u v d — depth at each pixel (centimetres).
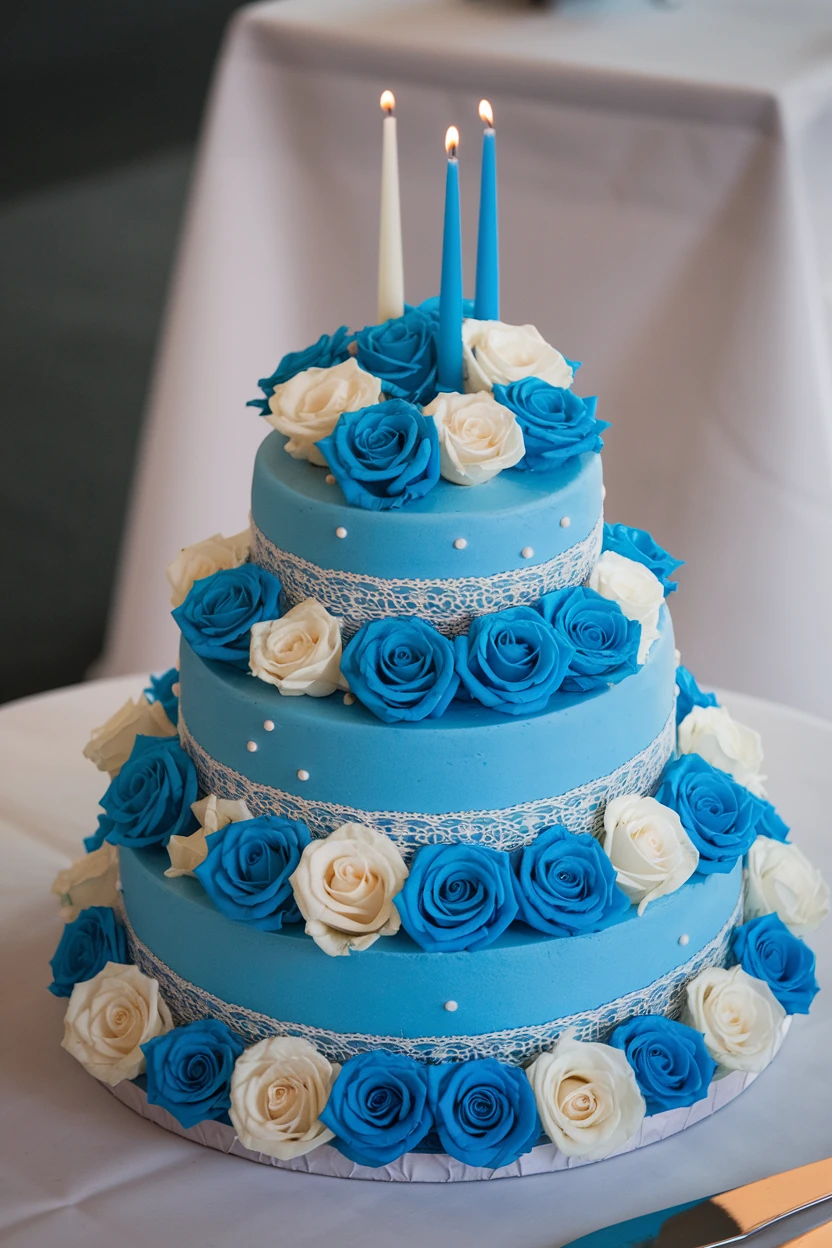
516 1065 125
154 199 544
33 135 616
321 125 207
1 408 392
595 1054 124
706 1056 127
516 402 126
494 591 123
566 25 211
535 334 130
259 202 212
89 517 340
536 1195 123
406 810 122
